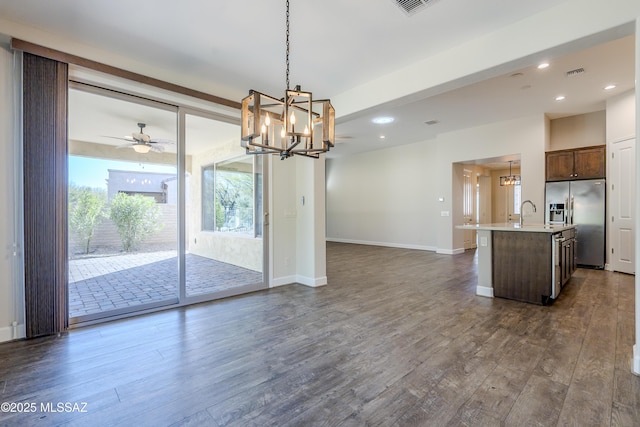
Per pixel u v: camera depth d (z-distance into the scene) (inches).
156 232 162.2
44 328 108.3
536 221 240.7
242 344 102.2
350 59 125.0
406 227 350.3
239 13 95.1
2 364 88.6
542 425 62.7
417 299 152.2
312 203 179.8
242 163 203.6
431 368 85.9
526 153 245.1
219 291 156.1
